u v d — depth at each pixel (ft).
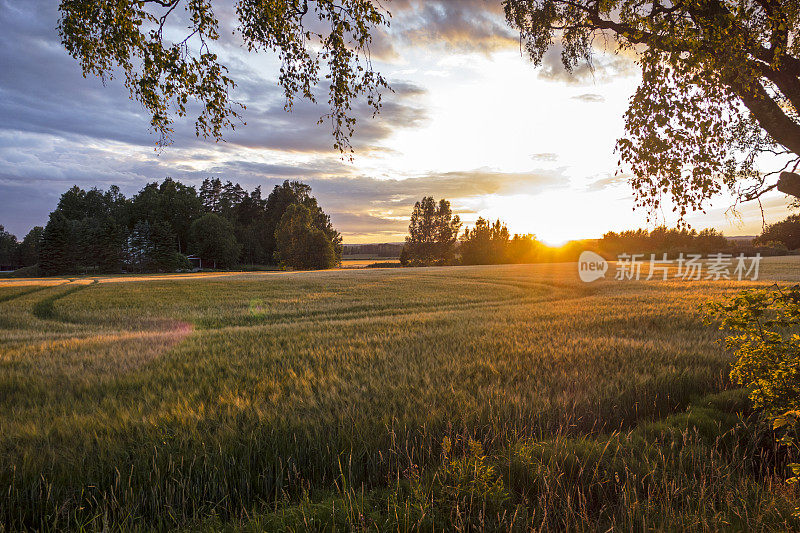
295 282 136.56
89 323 62.64
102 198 411.34
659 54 12.25
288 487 12.67
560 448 13.50
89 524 11.00
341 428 14.92
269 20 14.39
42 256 276.41
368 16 13.84
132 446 14.12
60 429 15.31
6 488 11.70
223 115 15.43
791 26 11.10
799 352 11.10
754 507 10.74
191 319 64.69
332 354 29.25
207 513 11.56
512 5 16.14
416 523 9.87
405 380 21.53
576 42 15.93
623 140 13.17
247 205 441.27
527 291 103.09
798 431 12.28
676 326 39.42
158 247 303.48
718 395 18.84
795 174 11.37
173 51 14.29
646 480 12.03
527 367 24.16
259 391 20.47
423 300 85.10
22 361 28.68
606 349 28.37
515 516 9.96
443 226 370.53
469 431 14.97
